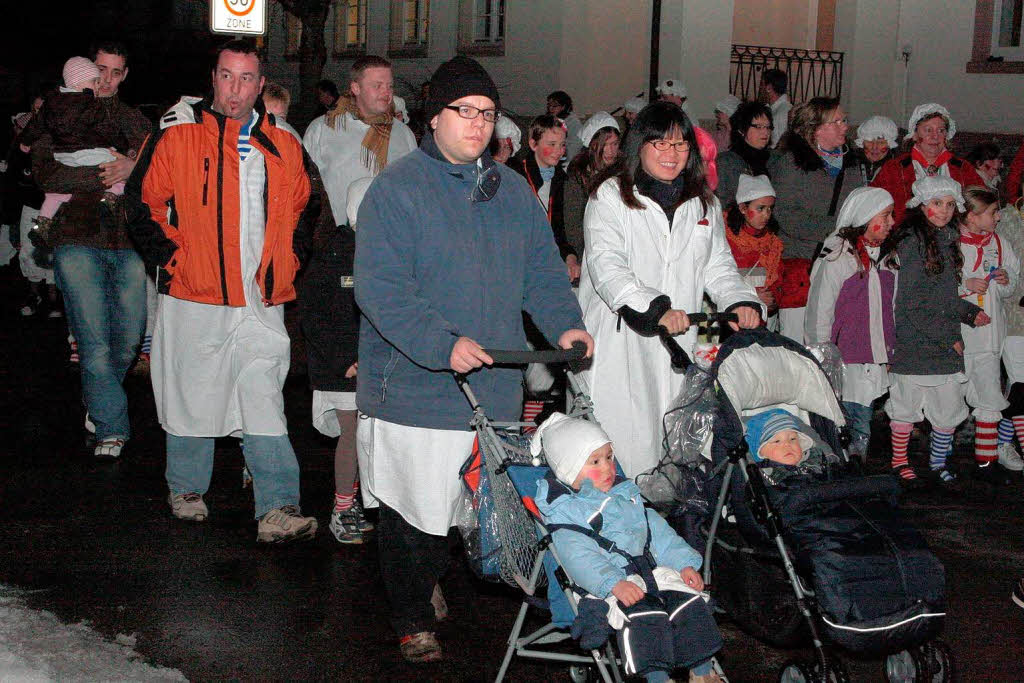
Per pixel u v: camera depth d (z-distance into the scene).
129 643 4.98
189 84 26.30
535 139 8.30
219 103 5.87
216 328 6.04
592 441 4.29
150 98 26.06
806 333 7.49
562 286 4.88
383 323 4.47
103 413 7.60
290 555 6.08
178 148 5.79
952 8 15.34
